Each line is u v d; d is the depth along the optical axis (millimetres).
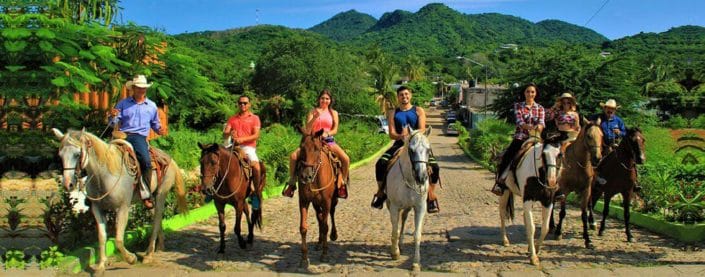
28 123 10547
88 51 11102
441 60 181250
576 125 10852
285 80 60156
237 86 60312
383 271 8555
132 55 13086
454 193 19719
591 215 11656
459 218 13617
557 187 9008
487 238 10984
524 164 9227
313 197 8906
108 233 10047
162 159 9695
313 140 8695
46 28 10266
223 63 63750
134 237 10172
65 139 7738
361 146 39125
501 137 35688
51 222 8984
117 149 8555
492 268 8758
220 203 9578
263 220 13297
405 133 8836
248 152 10266
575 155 10125
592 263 9000
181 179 10219
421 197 8656
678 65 94562
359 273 8445
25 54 10148
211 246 10344
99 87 12734
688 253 9578
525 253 9750
